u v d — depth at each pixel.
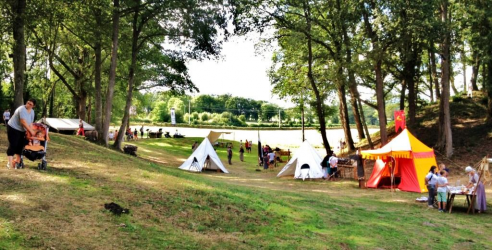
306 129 87.88
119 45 27.77
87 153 14.06
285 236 8.06
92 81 36.25
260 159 33.91
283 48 32.34
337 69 24.78
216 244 6.94
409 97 31.81
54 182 8.47
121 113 48.50
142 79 30.30
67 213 6.85
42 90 39.56
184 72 29.25
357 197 16.17
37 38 27.50
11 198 6.98
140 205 8.20
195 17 22.08
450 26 23.14
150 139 48.41
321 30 30.09
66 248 5.59
